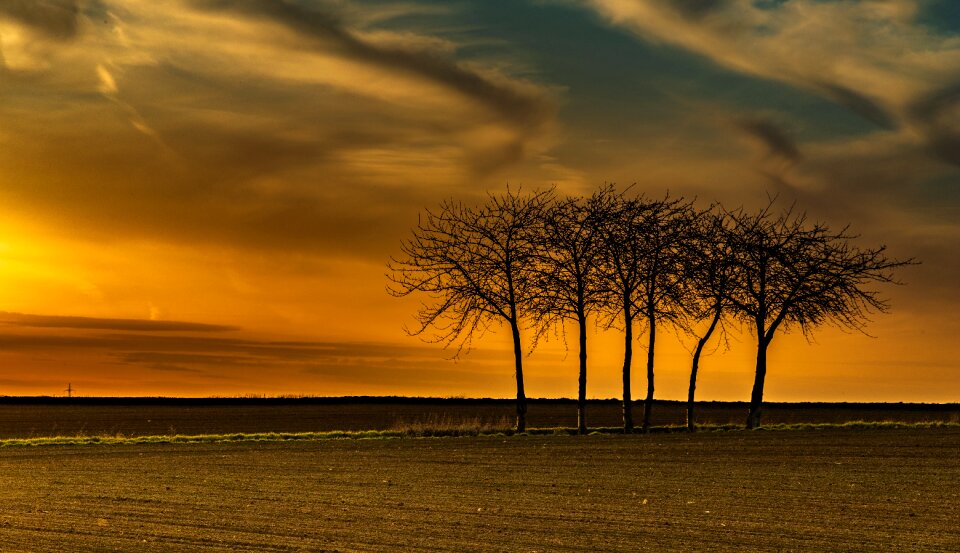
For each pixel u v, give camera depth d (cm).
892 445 3412
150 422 7181
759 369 4941
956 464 2733
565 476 2516
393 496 2114
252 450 3528
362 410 9769
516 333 4762
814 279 4869
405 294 4850
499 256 4803
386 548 1491
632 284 4769
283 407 11500
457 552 1461
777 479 2402
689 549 1480
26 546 1512
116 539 1571
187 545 1517
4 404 12400
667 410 9869
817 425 4869
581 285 4738
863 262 4903
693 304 4806
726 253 4919
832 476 2456
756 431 4534
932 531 1630
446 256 4831
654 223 4806
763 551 1464
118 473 2666
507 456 3162
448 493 2170
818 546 1501
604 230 4744
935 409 10269
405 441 4034
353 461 3008
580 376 4697
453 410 9744
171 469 2772
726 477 2458
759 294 4903
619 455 3153
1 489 2286
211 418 7956
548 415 8394
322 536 1596
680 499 2041
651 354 4806
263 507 1942
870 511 1853
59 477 2567
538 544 1522
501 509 1905
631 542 1540
